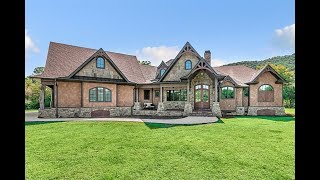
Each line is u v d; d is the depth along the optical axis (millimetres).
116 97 26922
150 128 14852
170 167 7430
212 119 20125
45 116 22469
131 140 11250
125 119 20734
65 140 11227
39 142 10789
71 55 26781
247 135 12367
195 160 8109
